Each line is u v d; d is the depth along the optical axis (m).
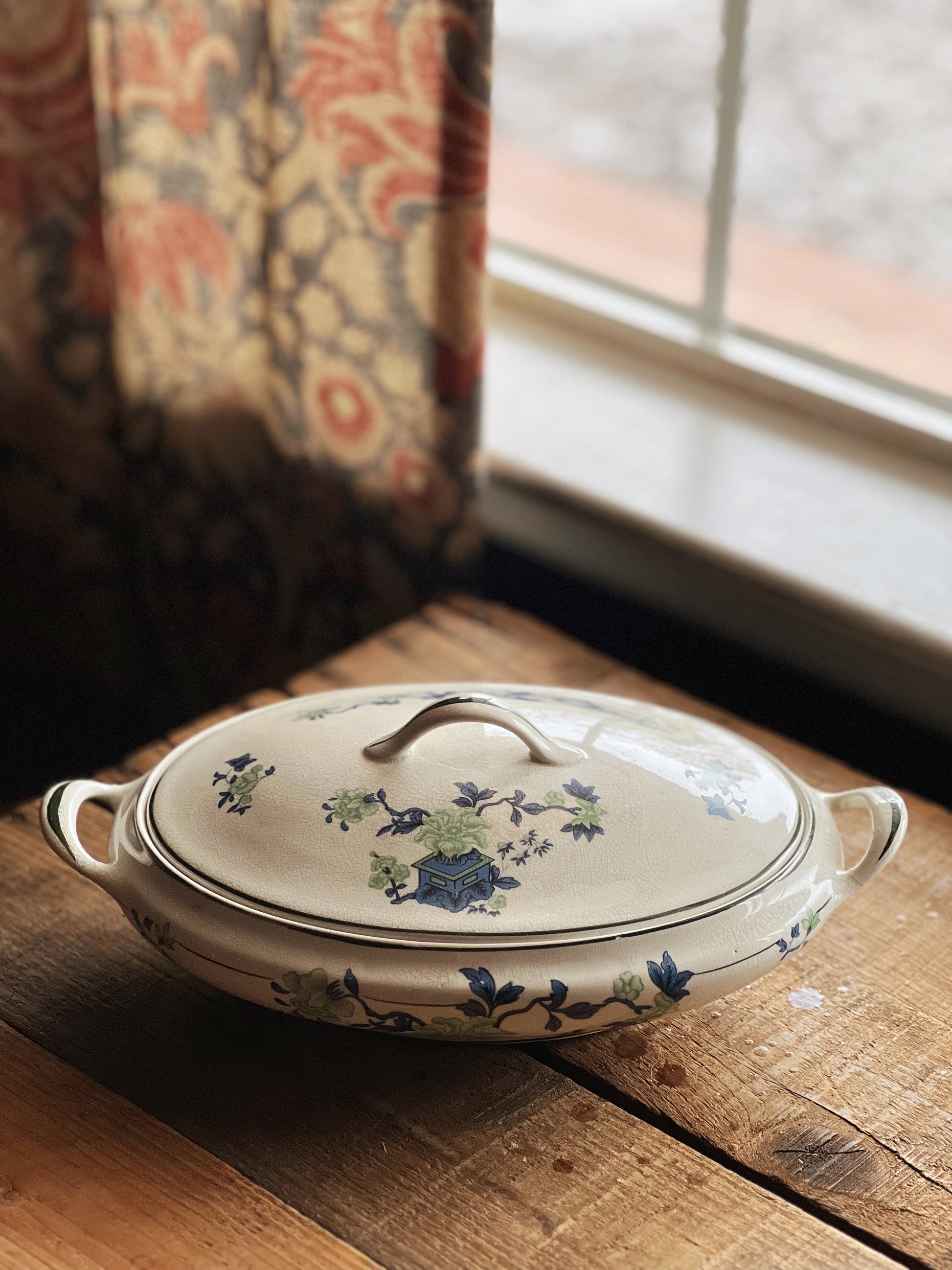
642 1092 0.67
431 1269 0.58
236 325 1.20
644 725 0.70
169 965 0.74
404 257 1.06
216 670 1.41
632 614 1.25
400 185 1.03
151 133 1.16
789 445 1.29
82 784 0.69
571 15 2.43
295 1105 0.66
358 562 1.23
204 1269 0.57
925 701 1.07
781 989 0.74
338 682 1.00
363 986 0.58
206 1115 0.65
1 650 1.58
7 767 1.60
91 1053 0.69
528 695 0.74
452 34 0.95
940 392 1.28
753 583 1.13
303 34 1.03
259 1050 0.69
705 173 2.41
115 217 1.21
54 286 1.27
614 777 0.64
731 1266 0.58
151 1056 0.68
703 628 1.20
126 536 1.40
